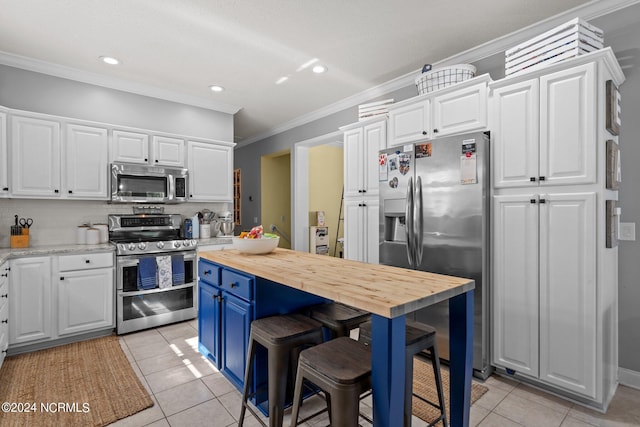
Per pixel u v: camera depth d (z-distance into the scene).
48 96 3.16
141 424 1.80
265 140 5.80
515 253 2.23
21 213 3.08
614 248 2.12
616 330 2.15
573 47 1.98
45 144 2.96
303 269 1.78
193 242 3.52
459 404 1.50
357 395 1.19
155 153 3.58
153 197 3.53
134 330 3.14
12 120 2.81
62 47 2.80
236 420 1.85
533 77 2.14
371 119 3.27
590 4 2.23
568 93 1.99
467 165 2.35
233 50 2.87
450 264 2.44
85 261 2.91
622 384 2.19
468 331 1.49
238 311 2.03
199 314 2.62
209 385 2.20
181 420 1.84
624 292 2.18
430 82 2.77
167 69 3.23
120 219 3.52
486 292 2.34
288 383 1.93
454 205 2.42
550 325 2.07
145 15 2.37
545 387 2.17
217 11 2.33
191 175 3.85
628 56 2.16
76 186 3.11
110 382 2.22
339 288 1.35
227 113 4.36
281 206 6.21
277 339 1.55
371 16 2.39
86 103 3.35
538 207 2.12
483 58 2.86
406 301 1.16
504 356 2.29
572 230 1.98
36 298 2.68
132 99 3.63
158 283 3.27
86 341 2.93
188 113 4.03
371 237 3.30
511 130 2.25
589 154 1.91
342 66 3.19
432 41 2.74
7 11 2.30
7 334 2.52
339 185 6.61
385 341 1.14
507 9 2.31
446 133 2.64
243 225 6.57
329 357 1.34
